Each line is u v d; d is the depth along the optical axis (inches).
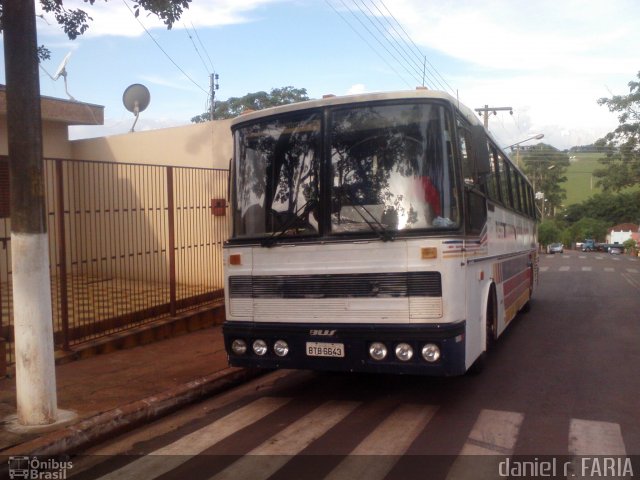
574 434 221.5
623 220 3818.9
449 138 241.6
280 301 251.9
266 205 261.0
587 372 320.2
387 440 218.4
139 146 553.0
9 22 224.8
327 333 240.7
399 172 241.1
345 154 248.4
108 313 378.9
